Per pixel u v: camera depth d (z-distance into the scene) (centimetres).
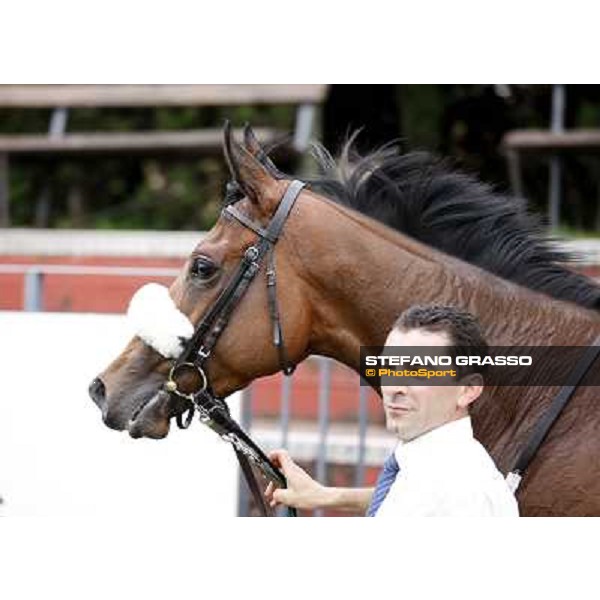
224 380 592
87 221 2000
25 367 910
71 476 898
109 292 1269
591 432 543
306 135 1509
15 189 1975
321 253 584
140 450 888
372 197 616
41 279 962
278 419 1306
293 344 587
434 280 587
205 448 876
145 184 2045
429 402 436
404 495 430
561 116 1612
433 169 623
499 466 558
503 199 618
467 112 1731
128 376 596
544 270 600
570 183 1777
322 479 966
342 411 1287
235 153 581
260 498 645
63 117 1748
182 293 592
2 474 908
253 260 582
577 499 536
